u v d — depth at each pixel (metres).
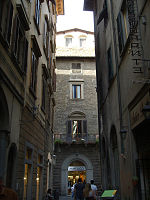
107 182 14.95
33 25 12.59
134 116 8.51
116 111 11.64
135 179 8.05
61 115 31.36
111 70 12.67
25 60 10.47
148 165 7.76
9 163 8.62
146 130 7.85
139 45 7.84
